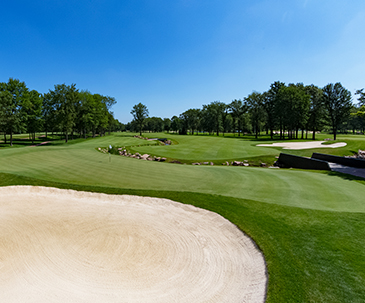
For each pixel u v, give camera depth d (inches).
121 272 216.2
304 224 276.5
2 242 263.4
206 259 235.6
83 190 421.1
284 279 190.4
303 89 2426.2
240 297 184.1
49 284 201.5
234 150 1235.9
